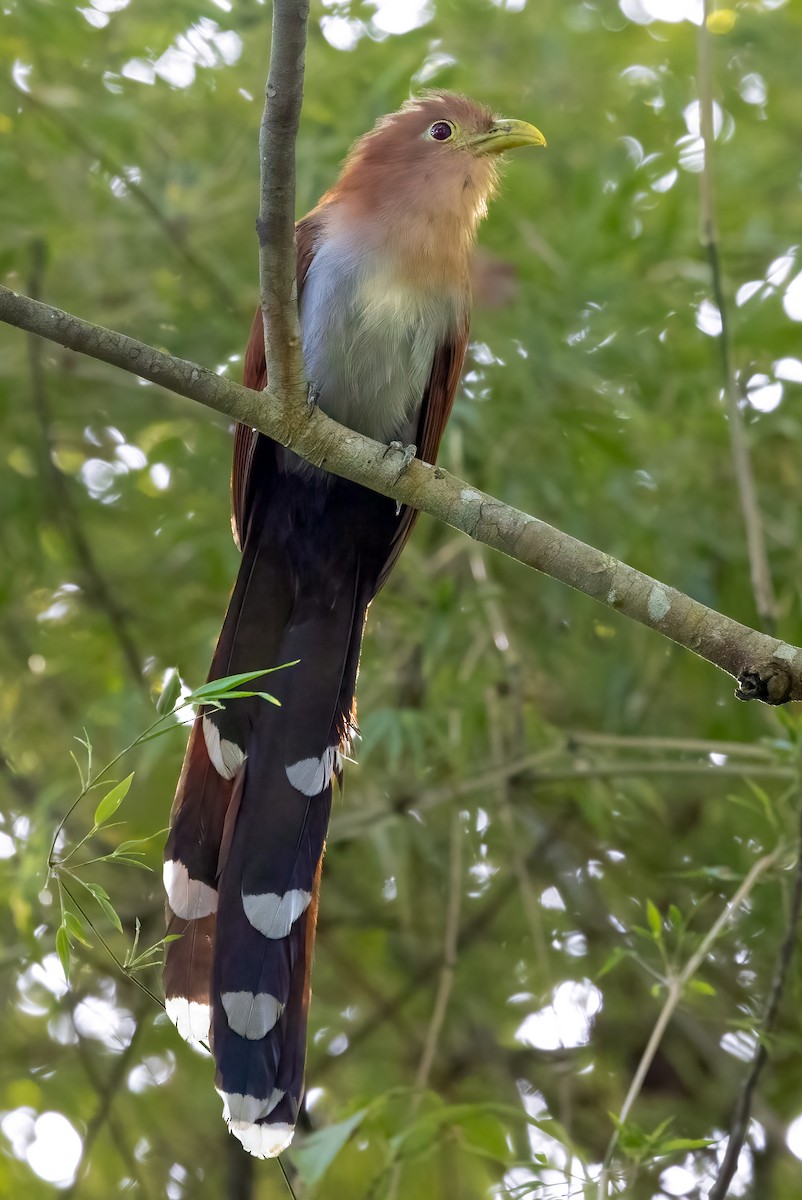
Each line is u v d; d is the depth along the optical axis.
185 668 10.88
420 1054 11.12
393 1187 8.27
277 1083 7.27
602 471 10.91
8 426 11.42
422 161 9.19
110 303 11.47
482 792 10.90
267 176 6.73
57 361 11.55
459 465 10.54
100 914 10.64
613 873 11.51
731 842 11.17
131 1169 9.91
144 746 10.09
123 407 11.62
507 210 11.20
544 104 11.69
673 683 11.50
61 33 10.57
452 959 9.88
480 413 10.89
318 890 7.80
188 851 7.80
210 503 11.25
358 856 11.66
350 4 11.11
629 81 11.90
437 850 11.39
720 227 11.55
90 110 10.79
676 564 10.81
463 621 10.81
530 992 11.20
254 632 8.77
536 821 11.25
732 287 11.20
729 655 7.20
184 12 10.59
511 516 7.55
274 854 7.82
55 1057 11.16
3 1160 10.63
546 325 10.71
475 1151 8.19
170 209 11.28
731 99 12.05
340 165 10.30
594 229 10.81
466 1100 10.84
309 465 8.91
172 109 11.27
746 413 11.02
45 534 11.60
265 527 9.00
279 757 8.15
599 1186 7.23
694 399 10.98
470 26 11.67
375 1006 11.33
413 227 9.00
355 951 11.71
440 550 11.27
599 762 10.73
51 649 11.47
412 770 11.22
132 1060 10.53
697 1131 10.52
